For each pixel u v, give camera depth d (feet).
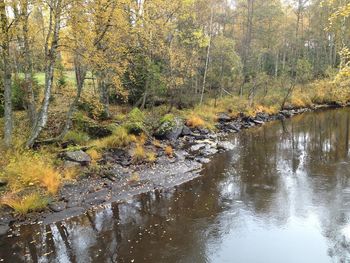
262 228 33.86
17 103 64.80
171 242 31.37
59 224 34.55
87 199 39.83
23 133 52.06
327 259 28.71
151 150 58.08
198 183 46.68
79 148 49.55
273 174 50.03
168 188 44.78
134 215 36.83
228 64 108.99
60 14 44.24
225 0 124.36
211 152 62.34
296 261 28.50
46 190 39.65
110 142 54.60
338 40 124.06
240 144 69.51
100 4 47.24
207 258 28.94
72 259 28.73
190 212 37.60
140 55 73.41
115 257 29.01
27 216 35.40
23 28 45.03
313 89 130.11
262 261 28.55
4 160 42.34
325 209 37.45
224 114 92.79
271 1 129.90
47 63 46.52
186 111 86.12
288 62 158.92
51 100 67.41
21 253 29.63
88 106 66.13
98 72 64.34
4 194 37.35
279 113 107.14
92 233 32.99
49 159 44.91
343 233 32.55
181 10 75.97
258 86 117.80
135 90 79.87
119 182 45.14
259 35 127.54
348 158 57.00
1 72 55.77
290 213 36.86
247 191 43.50
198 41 86.22
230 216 36.47
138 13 63.41
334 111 112.06
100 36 49.93
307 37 161.68
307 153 61.46
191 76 93.45
